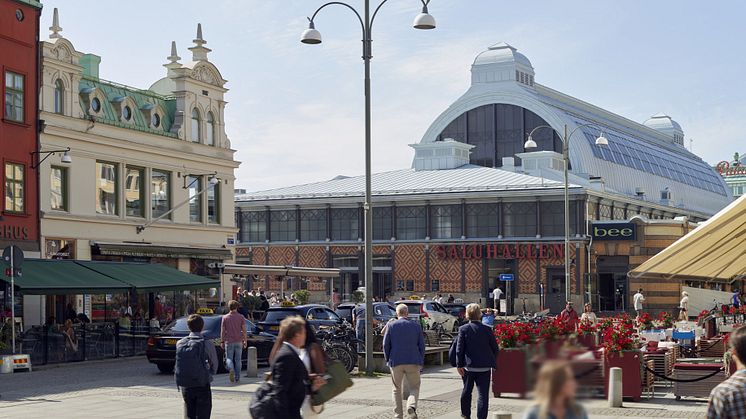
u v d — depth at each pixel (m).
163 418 17.62
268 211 74.50
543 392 5.81
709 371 19.86
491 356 16.08
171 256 44.28
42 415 18.09
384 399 20.86
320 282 72.25
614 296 66.44
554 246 66.44
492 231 68.56
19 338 30.97
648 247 65.56
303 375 10.48
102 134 40.97
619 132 97.38
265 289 74.12
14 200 36.34
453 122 87.06
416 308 39.72
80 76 40.44
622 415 17.70
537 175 78.31
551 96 91.94
